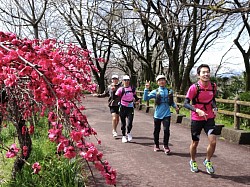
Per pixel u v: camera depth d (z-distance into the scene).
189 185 4.54
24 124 4.41
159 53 26.02
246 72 16.12
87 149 2.30
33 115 4.22
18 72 2.55
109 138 8.40
